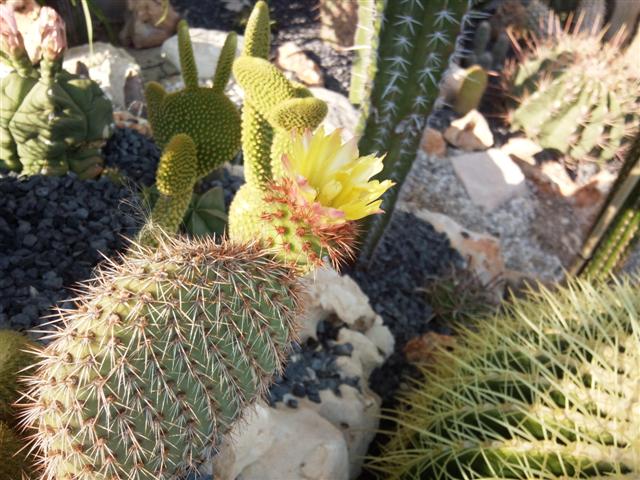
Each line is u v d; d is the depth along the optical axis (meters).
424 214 0.79
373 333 0.55
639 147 0.61
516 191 0.95
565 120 0.98
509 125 1.06
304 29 1.12
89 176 0.50
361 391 0.50
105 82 0.73
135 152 0.56
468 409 0.39
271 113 0.34
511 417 0.37
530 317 0.47
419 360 0.58
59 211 0.46
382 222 0.62
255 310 0.25
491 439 0.37
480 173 0.95
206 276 0.25
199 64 0.93
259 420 0.40
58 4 0.84
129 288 0.24
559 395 0.36
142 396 0.24
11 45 0.44
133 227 0.47
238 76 0.38
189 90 0.46
